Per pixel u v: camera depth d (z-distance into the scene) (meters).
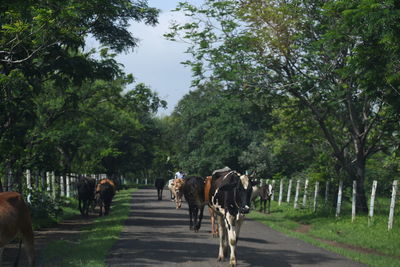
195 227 17.72
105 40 21.86
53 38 15.47
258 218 25.17
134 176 115.38
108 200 25.77
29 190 22.50
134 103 34.34
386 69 14.80
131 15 21.84
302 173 35.09
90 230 18.53
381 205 27.59
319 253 13.21
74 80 18.91
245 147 55.81
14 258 11.91
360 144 24.59
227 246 11.91
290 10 22.06
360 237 17.92
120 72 22.92
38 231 18.42
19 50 15.78
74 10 16.16
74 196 38.44
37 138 28.89
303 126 30.30
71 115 33.06
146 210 29.06
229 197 10.77
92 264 10.67
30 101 17.95
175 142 92.19
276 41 22.33
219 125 56.91
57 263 10.98
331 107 23.59
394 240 16.67
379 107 21.77
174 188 30.55
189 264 11.05
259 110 26.81
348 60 15.79
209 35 23.11
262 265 11.16
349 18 14.58
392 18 13.06
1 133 18.19
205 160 58.62
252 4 22.23
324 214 25.02
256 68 23.17
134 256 11.96
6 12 14.02
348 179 27.36
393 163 27.47
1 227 8.57
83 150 38.41
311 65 22.98
